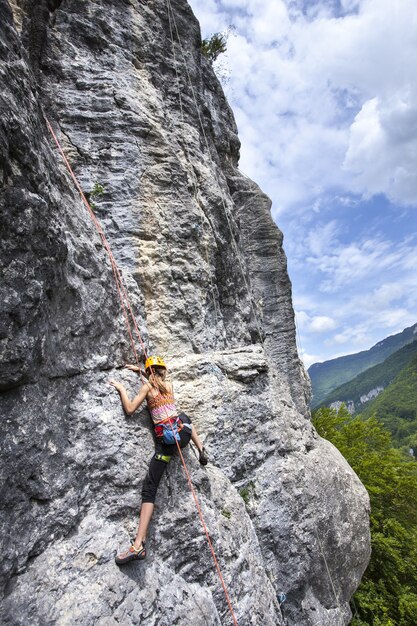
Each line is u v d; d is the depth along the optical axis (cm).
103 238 549
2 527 318
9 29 355
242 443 623
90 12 759
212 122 1064
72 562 351
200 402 604
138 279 670
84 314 449
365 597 1209
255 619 473
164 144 752
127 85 753
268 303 1177
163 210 719
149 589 375
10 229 329
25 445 346
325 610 655
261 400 675
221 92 1165
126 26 805
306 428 809
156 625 360
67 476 378
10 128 327
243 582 484
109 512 403
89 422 419
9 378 333
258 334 925
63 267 408
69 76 702
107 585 352
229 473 591
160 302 678
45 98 671
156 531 422
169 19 902
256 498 618
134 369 504
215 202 841
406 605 1212
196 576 435
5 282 327
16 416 345
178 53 897
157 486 430
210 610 409
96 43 750
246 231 1206
